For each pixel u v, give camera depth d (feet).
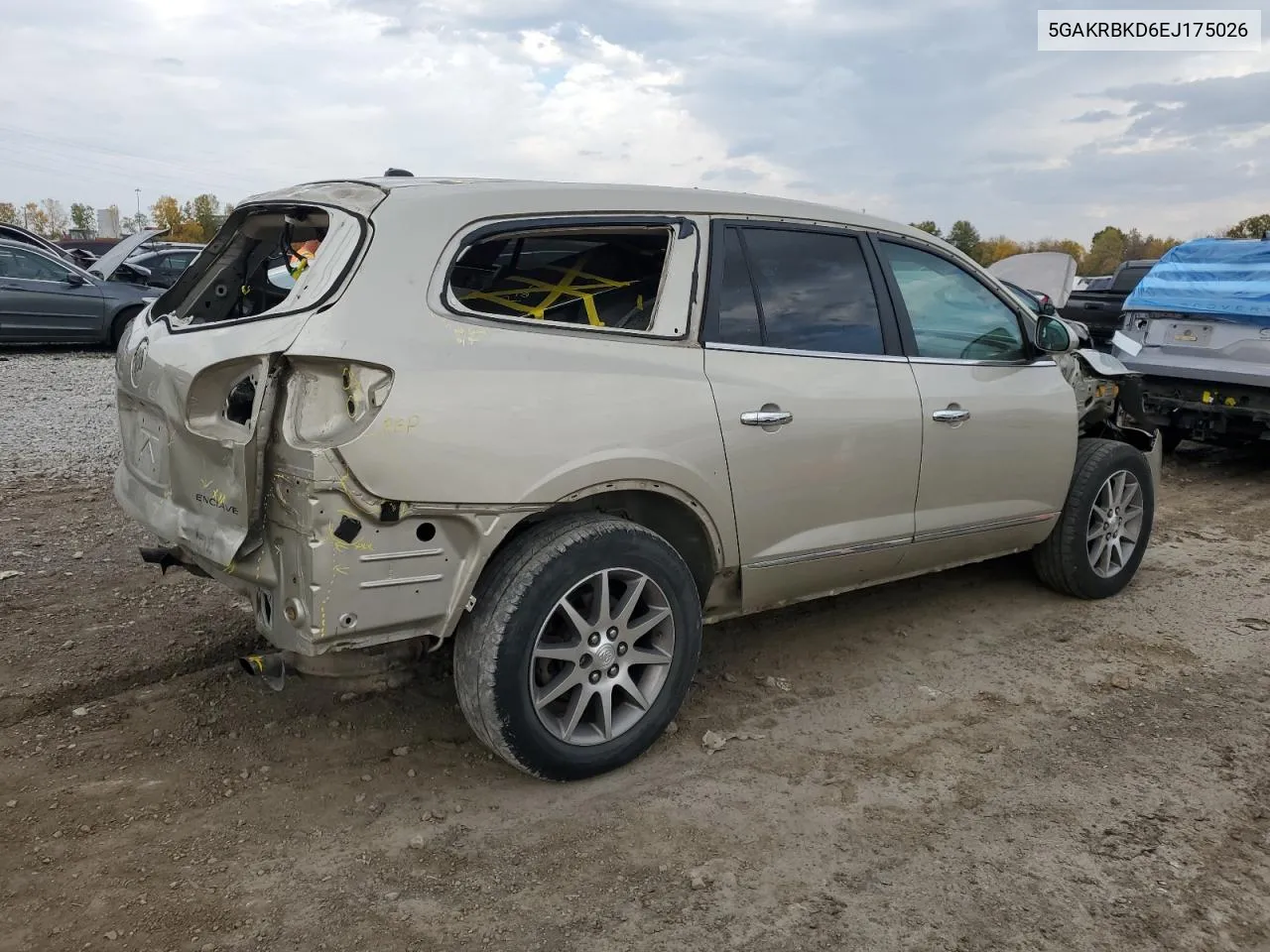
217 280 12.01
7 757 10.64
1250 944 8.15
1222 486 25.45
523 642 9.59
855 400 12.26
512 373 9.52
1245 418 24.77
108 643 13.56
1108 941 8.14
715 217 11.60
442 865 9.01
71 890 8.50
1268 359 23.85
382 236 9.28
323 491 8.54
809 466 11.84
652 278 11.58
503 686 9.55
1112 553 16.58
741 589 11.81
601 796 10.22
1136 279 36.37
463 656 9.73
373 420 8.65
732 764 10.93
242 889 8.60
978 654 14.10
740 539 11.44
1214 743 11.56
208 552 9.29
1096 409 17.07
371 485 8.66
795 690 12.85
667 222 11.17
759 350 11.58
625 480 10.19
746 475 11.25
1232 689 13.05
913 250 13.73
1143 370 26.27
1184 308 25.48
